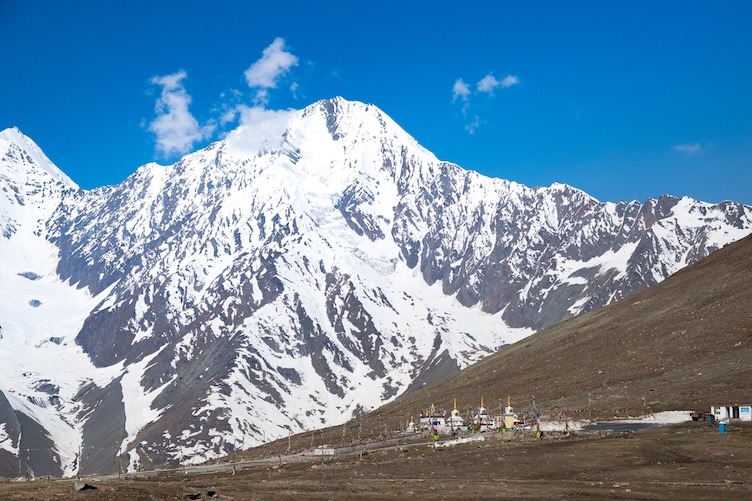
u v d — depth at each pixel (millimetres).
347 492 80188
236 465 117375
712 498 74875
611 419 136000
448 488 83125
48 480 93125
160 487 74938
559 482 86688
